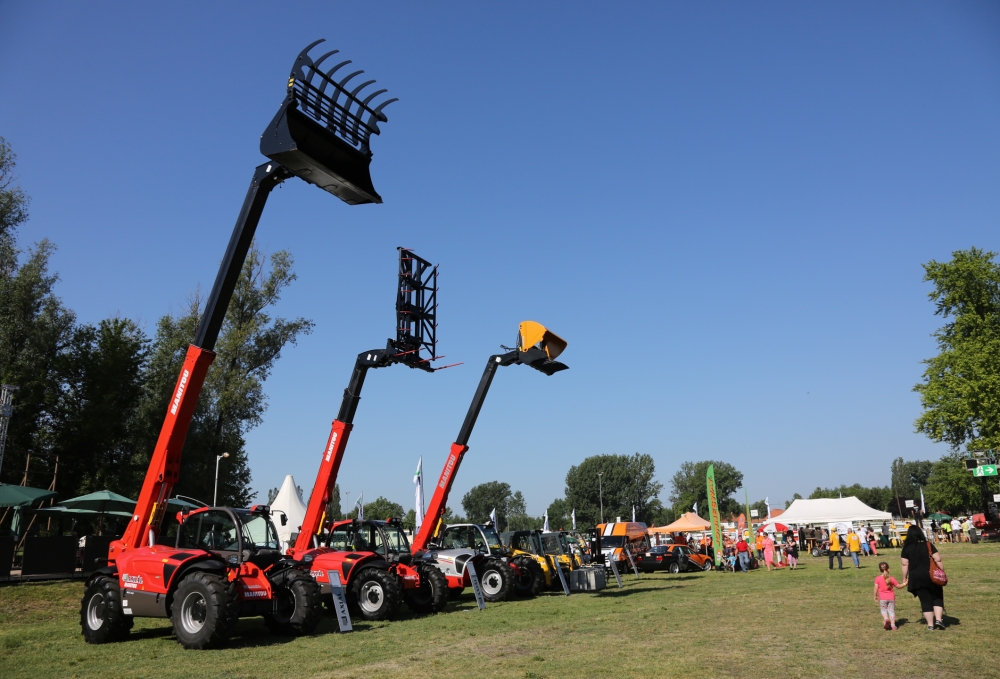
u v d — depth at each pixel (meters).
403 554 15.34
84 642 11.08
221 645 10.18
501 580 17.30
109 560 11.53
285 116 10.58
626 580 24.94
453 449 19.06
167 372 36.88
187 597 10.38
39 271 36.12
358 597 13.71
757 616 12.59
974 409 36.75
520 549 20.33
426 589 14.97
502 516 123.31
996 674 7.34
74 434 34.03
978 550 31.53
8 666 8.99
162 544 11.70
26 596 16.48
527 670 8.16
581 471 106.25
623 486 104.06
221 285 11.63
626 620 12.66
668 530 44.06
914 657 8.30
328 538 15.74
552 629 11.75
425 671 8.27
